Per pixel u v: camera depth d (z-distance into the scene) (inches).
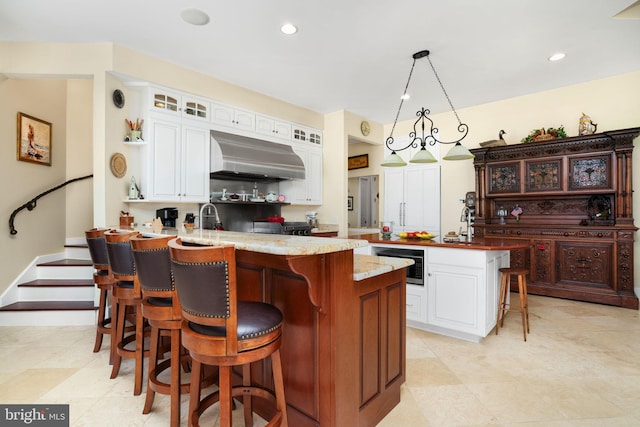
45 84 156.8
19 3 102.7
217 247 45.6
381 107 209.0
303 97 190.4
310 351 60.1
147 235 86.4
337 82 167.5
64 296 138.4
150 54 137.7
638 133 145.1
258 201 185.2
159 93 142.9
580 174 161.6
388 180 245.8
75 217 174.1
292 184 203.9
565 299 163.8
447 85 172.1
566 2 102.0
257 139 182.1
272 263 66.1
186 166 152.6
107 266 100.7
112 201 132.6
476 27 116.3
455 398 78.3
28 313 126.6
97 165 129.6
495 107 197.2
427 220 225.8
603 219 160.9
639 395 79.1
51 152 160.2
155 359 71.8
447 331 119.1
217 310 46.7
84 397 78.0
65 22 113.8
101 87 127.9
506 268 122.6
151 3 103.0
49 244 157.8
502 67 149.8
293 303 62.9
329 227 220.1
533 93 183.6
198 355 49.4
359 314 62.4
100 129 128.9
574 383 84.9
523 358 99.5
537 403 76.1
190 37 124.0
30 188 147.6
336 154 217.0
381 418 69.6
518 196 180.5
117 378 87.4
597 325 127.5
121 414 71.5
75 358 99.0
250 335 49.4
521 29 117.5
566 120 173.9
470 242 123.9
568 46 130.5
